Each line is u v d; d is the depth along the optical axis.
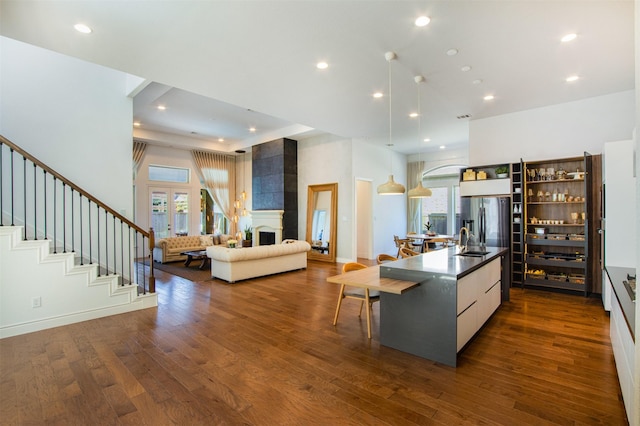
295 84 4.29
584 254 4.82
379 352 3.00
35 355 2.95
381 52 3.42
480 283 3.45
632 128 4.61
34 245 3.57
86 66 4.74
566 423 1.98
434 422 2.00
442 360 2.79
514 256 5.39
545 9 2.68
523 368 2.68
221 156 10.98
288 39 3.14
